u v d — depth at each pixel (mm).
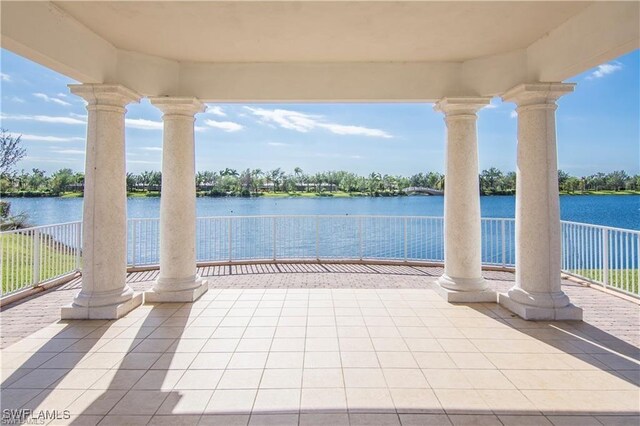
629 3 3582
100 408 3000
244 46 5324
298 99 6062
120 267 5453
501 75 5609
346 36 4953
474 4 4074
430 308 5625
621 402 3086
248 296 6285
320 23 4551
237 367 3715
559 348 4164
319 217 9492
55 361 3848
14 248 6430
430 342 4340
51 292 6633
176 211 6082
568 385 3359
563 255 7875
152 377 3516
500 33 4883
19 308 5688
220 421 2826
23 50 3857
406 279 7594
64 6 4148
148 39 5070
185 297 5949
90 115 5273
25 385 3369
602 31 3938
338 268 8672
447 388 3307
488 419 2852
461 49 5453
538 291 5215
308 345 4254
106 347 4199
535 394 3209
